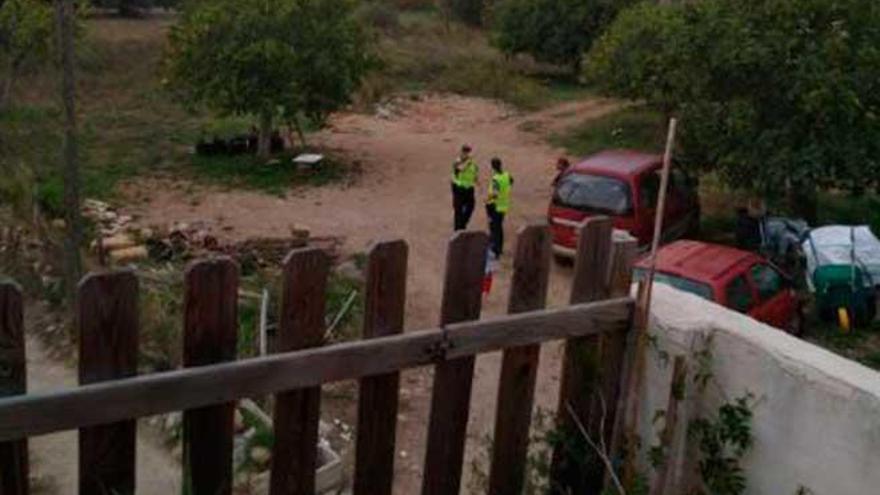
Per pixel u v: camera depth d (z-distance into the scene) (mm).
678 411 4574
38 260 13391
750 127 17391
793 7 17297
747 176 18250
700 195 23453
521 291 4391
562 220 17500
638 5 28297
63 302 12062
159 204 21156
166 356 10062
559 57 38156
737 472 4465
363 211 21469
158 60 32719
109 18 37250
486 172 25500
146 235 18375
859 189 17656
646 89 21562
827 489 4094
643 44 25031
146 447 8375
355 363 3854
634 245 4648
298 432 3852
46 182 20078
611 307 4594
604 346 4668
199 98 23953
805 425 4156
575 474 4812
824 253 15789
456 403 4262
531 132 30703
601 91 27078
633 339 4688
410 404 11945
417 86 36438
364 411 4027
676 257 13227
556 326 4426
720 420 4461
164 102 30000
